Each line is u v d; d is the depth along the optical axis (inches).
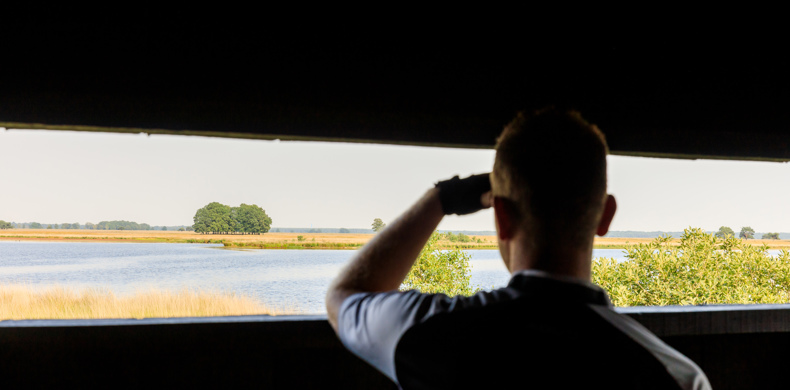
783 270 290.5
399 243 27.2
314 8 43.9
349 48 44.2
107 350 37.3
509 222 22.3
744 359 51.8
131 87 39.2
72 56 38.4
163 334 37.9
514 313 20.1
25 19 37.9
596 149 21.2
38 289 545.0
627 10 52.1
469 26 47.6
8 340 36.2
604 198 21.6
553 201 20.5
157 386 40.6
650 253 300.8
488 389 18.7
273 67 42.2
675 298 286.5
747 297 281.4
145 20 40.1
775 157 54.6
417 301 22.5
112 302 470.6
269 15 42.8
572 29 50.3
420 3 46.6
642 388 18.5
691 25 53.7
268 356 42.4
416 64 45.7
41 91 37.3
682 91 52.4
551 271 21.2
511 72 48.1
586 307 20.2
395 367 21.1
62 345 36.6
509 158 21.8
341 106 43.3
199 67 40.7
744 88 54.5
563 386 18.4
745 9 55.7
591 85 50.0
